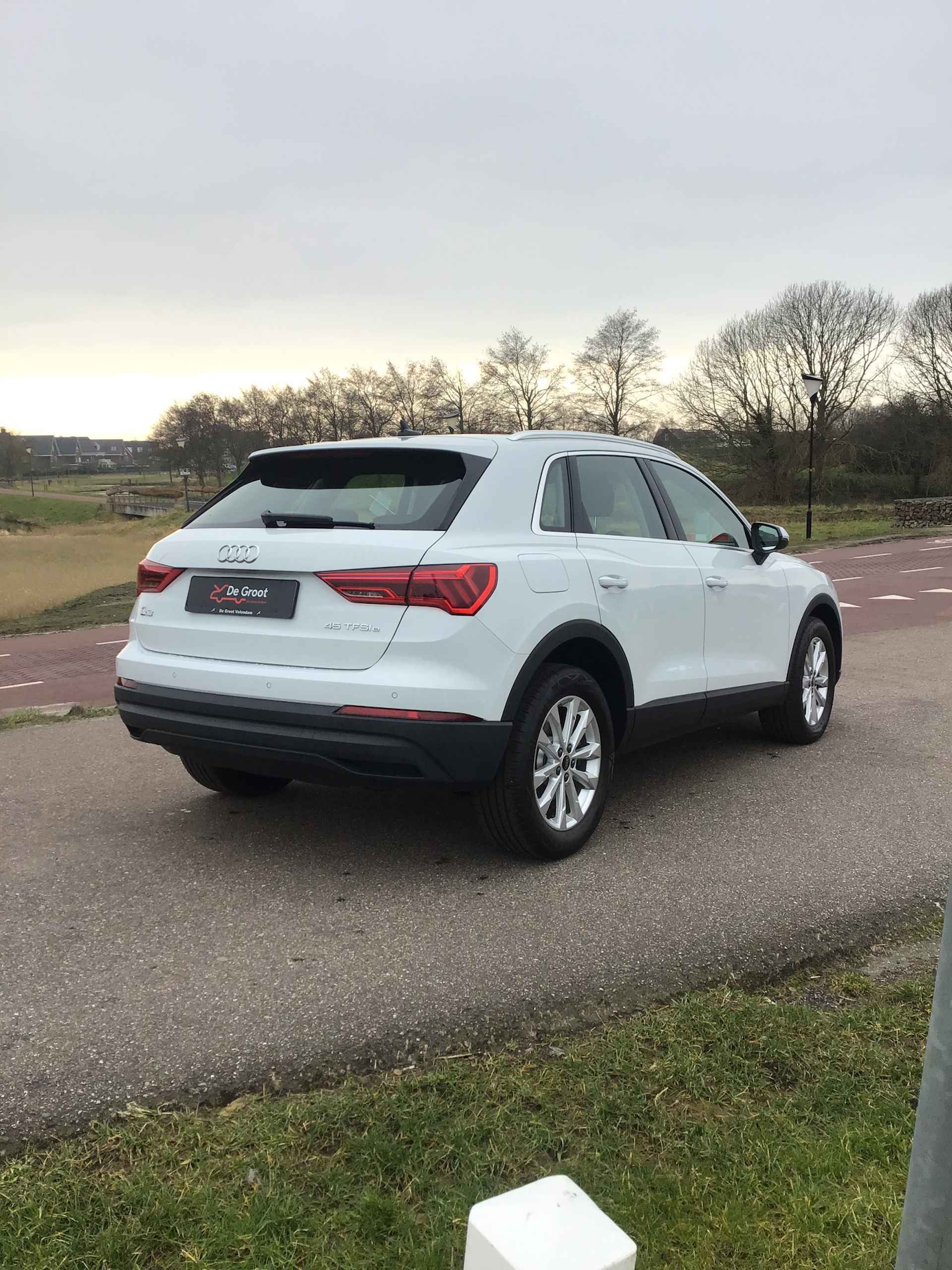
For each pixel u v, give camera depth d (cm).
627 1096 229
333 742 340
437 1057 252
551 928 328
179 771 542
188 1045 257
